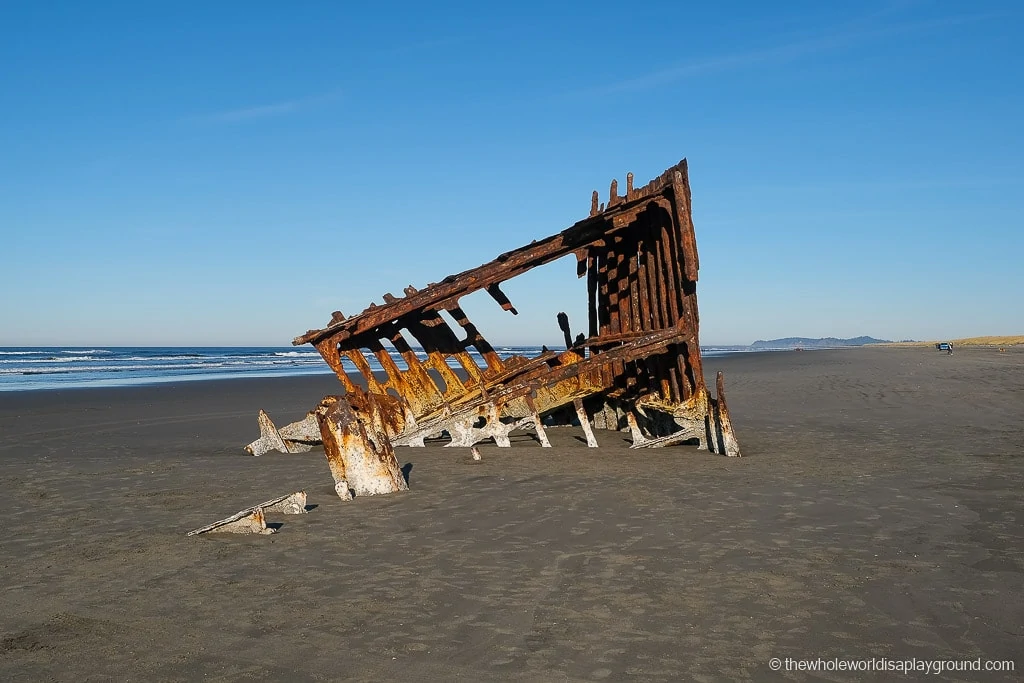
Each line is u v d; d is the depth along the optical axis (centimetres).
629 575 477
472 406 1080
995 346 5772
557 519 618
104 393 2252
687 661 357
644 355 995
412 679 343
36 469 913
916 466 834
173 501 717
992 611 409
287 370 4253
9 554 548
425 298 1091
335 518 634
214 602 443
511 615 416
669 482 766
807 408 1497
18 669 359
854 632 386
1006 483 728
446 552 533
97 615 427
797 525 588
